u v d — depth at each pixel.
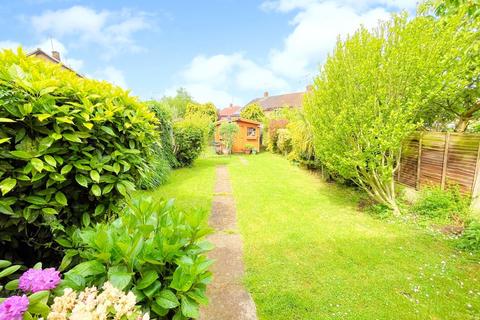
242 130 17.94
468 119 4.97
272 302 2.28
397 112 3.97
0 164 1.34
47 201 1.50
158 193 6.12
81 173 1.65
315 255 3.16
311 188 6.93
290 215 4.71
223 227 4.13
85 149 1.67
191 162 10.92
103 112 1.78
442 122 5.39
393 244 3.44
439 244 3.39
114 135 1.79
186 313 1.09
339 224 4.23
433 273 2.74
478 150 3.79
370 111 4.16
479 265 2.87
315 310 2.19
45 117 1.38
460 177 4.06
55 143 1.54
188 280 1.15
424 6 4.08
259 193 6.34
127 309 0.91
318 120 5.17
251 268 2.87
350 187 6.84
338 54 4.89
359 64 4.38
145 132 2.26
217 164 11.79
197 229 1.44
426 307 2.22
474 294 2.39
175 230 1.35
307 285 2.55
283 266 2.91
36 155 1.42
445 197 4.15
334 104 4.92
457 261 2.97
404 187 5.23
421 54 3.91
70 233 1.65
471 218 3.72
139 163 2.09
